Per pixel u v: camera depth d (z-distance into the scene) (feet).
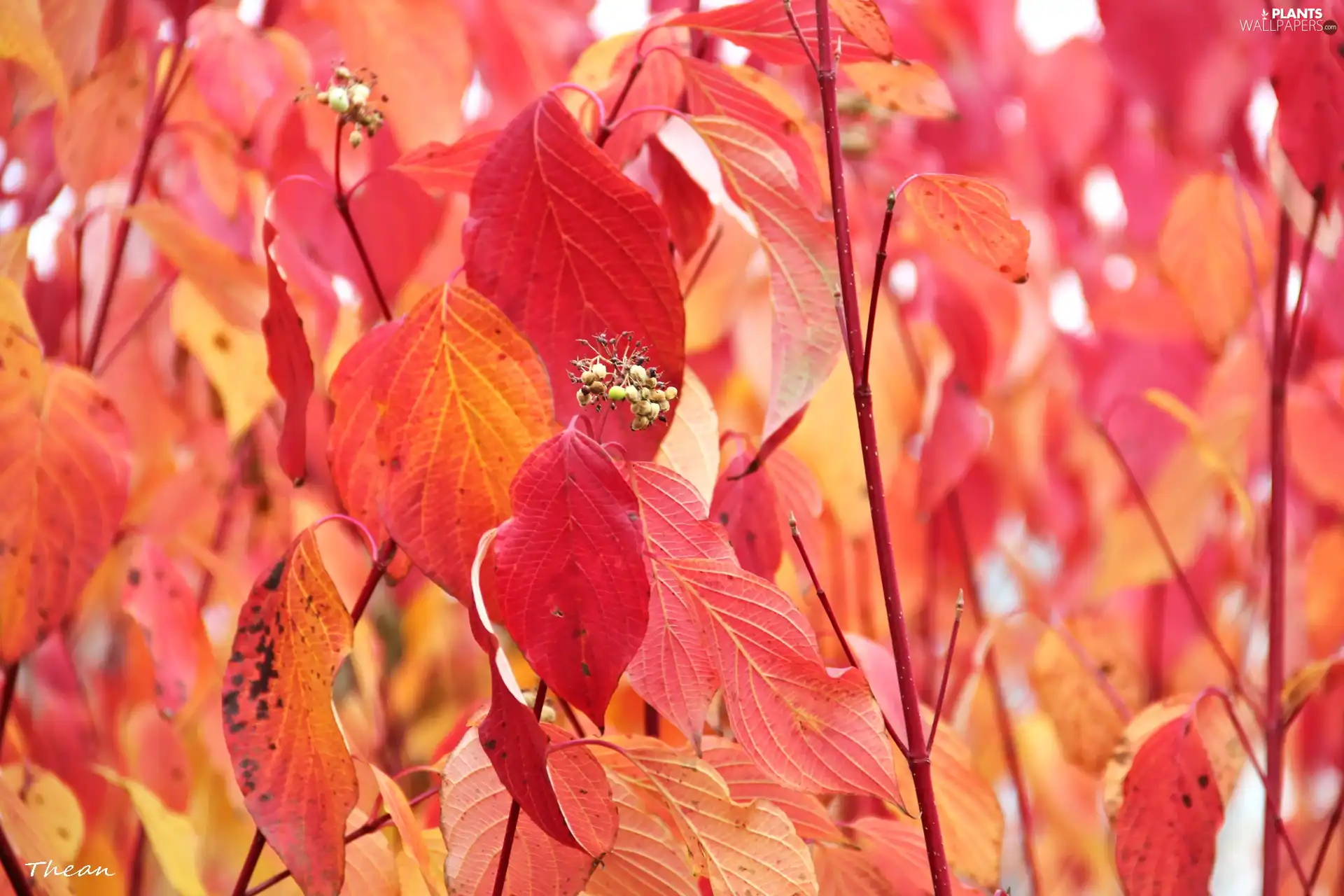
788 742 3.77
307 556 3.81
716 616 3.76
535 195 3.79
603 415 3.76
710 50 4.25
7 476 4.05
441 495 3.76
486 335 3.76
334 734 3.78
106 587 4.70
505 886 3.77
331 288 4.41
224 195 4.55
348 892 3.98
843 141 4.58
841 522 4.42
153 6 4.53
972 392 4.49
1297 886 4.55
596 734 4.09
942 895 3.76
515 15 4.62
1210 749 4.25
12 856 3.94
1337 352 4.83
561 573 3.64
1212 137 4.51
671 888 3.83
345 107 3.93
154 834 4.15
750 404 4.67
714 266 4.44
